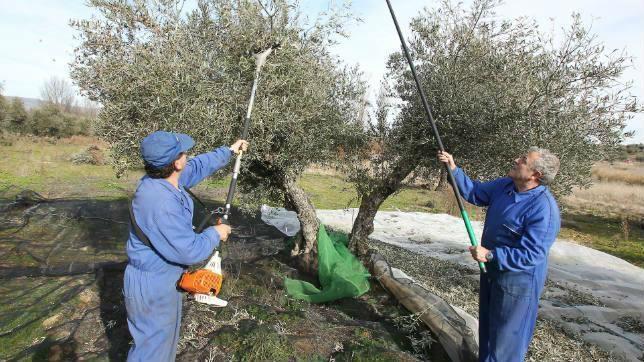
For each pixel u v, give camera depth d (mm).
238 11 4176
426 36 4668
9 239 6465
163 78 3746
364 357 3426
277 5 4168
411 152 4859
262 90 4129
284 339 3619
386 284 4855
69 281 4695
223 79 4043
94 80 4109
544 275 3010
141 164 4164
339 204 11398
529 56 4328
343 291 4645
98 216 7910
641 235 11094
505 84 4270
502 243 3113
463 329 3775
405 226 9367
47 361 3334
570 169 4312
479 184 3547
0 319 3855
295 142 4508
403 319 4191
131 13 3896
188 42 4062
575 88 4184
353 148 5445
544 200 2930
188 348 3521
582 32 4020
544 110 4109
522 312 3010
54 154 17172
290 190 5332
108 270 5098
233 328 3799
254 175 5191
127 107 3896
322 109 4781
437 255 7262
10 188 10258
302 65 4312
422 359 3674
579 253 7848
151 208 2537
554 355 4066
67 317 3980
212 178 5082
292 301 4477
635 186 19766
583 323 4867
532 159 2947
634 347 4383
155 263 2627
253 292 4625
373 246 7148
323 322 4094
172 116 3771
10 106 22672
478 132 4387
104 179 12602
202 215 8359
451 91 4383
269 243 6625
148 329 2678
